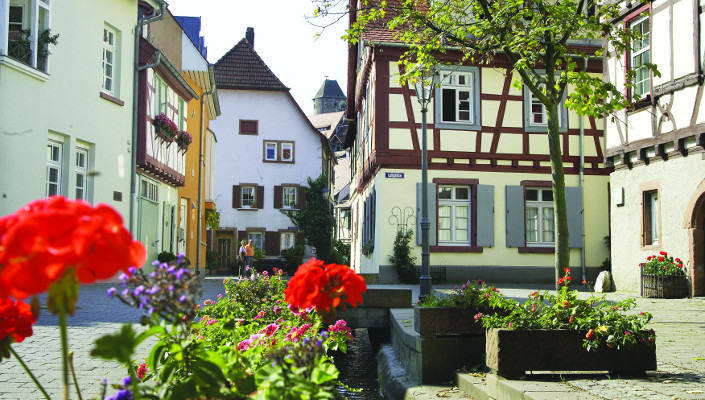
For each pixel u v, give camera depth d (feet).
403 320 28.96
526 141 69.56
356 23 39.34
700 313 34.88
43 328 28.22
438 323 20.88
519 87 37.29
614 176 53.88
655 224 49.55
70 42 50.26
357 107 97.09
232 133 134.51
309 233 127.34
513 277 68.59
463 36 38.58
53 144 49.37
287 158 135.23
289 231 133.59
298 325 17.88
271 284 27.40
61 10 49.11
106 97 55.11
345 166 246.68
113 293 7.56
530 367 17.12
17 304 8.36
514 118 69.62
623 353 17.44
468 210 69.10
